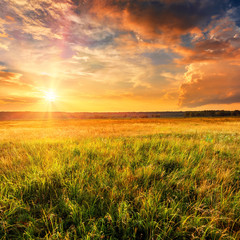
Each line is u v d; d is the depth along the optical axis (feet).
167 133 41.57
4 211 7.16
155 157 15.43
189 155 16.10
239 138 27.68
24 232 6.32
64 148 19.90
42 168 12.51
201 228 6.04
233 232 6.43
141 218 6.91
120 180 10.35
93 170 12.16
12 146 25.20
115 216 7.22
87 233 6.21
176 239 6.17
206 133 39.55
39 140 29.55
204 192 9.01
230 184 10.13
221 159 15.69
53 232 5.96
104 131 55.62
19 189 9.29
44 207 7.86
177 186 9.61
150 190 8.82
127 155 16.51
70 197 8.57
